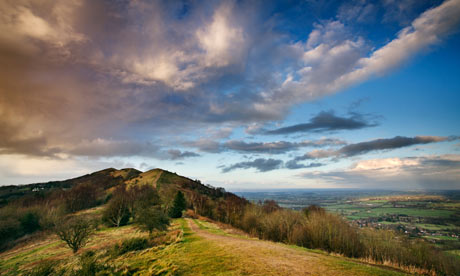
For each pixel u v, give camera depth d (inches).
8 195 6171.3
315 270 618.8
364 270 622.8
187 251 955.3
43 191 6195.9
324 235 2084.2
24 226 3019.2
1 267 1529.3
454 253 1686.8
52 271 1039.0
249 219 2886.3
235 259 754.2
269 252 855.7
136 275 706.2
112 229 2748.5
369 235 1926.7
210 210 4185.5
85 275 789.2
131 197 4138.8
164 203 3907.5
